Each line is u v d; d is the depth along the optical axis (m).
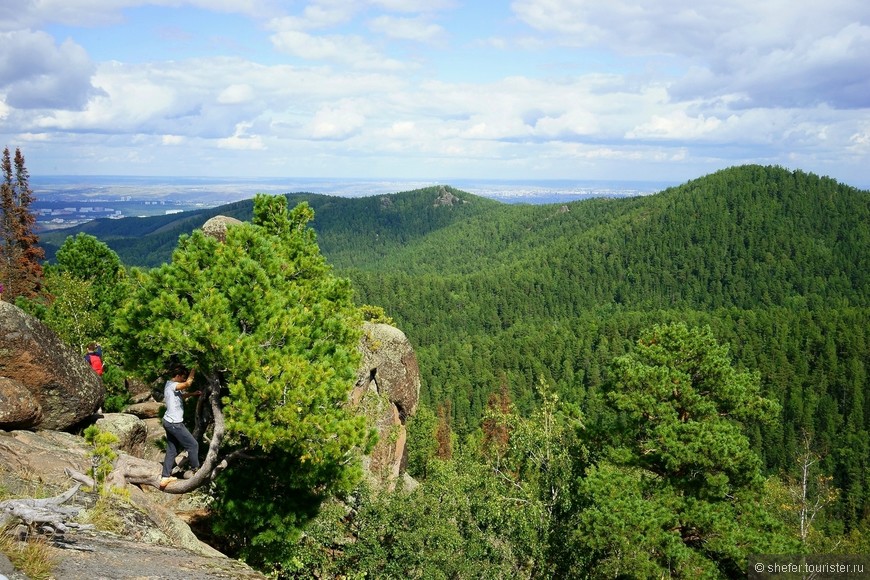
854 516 69.25
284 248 18.64
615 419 20.73
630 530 16.12
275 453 13.21
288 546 15.15
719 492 17.09
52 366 13.91
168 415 11.16
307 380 11.29
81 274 32.72
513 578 18.62
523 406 116.06
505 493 19.64
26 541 6.71
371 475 23.50
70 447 13.06
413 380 30.19
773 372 122.31
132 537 9.12
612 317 167.25
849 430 103.19
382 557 18.16
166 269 12.13
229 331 11.28
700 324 149.25
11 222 44.69
